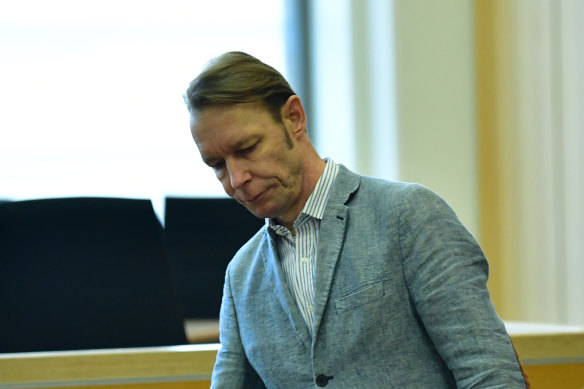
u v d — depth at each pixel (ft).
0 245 15.19
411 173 28.19
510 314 25.53
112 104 29.99
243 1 31.30
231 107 8.98
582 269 22.36
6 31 29.43
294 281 9.61
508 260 25.76
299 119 9.57
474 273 8.75
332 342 8.99
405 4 28.22
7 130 29.30
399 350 8.84
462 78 28.45
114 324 15.39
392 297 8.87
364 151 29.48
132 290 15.44
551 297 23.58
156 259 15.51
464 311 8.48
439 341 8.65
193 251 18.39
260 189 9.20
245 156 9.15
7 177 29.22
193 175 30.32
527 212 24.84
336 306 9.04
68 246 15.34
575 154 22.72
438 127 28.32
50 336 15.31
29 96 29.48
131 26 30.27
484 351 8.30
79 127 29.76
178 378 12.29
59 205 15.28
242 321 10.15
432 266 8.70
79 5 29.91
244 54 9.32
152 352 12.27
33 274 15.28
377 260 8.96
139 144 30.09
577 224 22.63
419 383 8.79
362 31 29.53
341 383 8.91
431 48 28.35
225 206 18.65
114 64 30.09
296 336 9.43
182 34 30.66
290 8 31.58
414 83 28.25
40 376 12.07
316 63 31.50
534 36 24.44
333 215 9.39
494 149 26.76
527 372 12.48
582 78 22.41
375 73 29.17
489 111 27.02
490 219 26.81
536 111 24.41
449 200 28.32
